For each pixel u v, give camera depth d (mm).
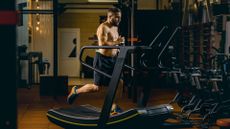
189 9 11695
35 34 15898
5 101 2098
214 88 6578
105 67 6227
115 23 6277
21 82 12297
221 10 8570
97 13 17750
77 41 17703
